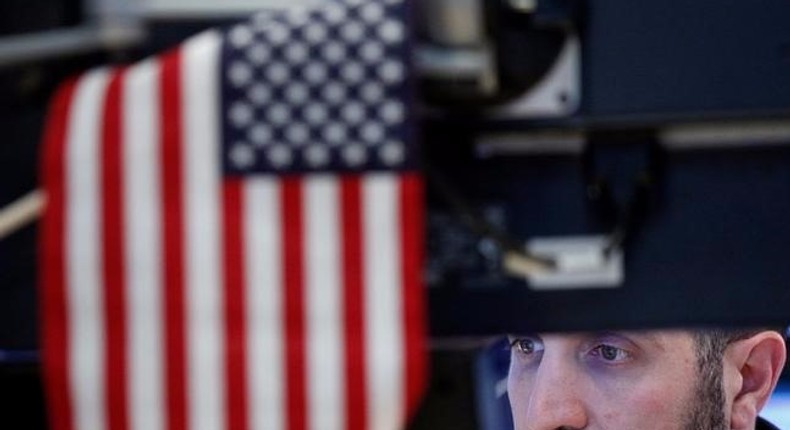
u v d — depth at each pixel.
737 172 2.97
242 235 2.74
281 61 2.74
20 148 2.87
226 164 2.74
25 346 2.91
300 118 2.74
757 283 2.98
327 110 2.73
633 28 2.92
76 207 2.76
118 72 2.80
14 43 2.77
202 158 2.75
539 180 2.97
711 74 2.91
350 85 2.73
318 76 2.73
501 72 2.89
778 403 5.31
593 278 2.97
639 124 2.93
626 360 4.28
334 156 2.73
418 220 2.73
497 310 2.96
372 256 2.74
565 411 4.29
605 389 4.29
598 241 2.96
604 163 2.96
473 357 3.37
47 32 2.82
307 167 2.74
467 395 3.37
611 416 4.28
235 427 2.75
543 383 4.31
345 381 2.74
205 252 2.75
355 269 2.74
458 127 2.94
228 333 2.75
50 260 2.76
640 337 4.26
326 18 2.75
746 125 2.95
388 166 2.73
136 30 2.81
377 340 2.74
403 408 2.75
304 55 2.74
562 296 2.97
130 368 2.77
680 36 2.92
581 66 2.92
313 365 2.75
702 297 2.98
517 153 2.97
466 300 2.96
